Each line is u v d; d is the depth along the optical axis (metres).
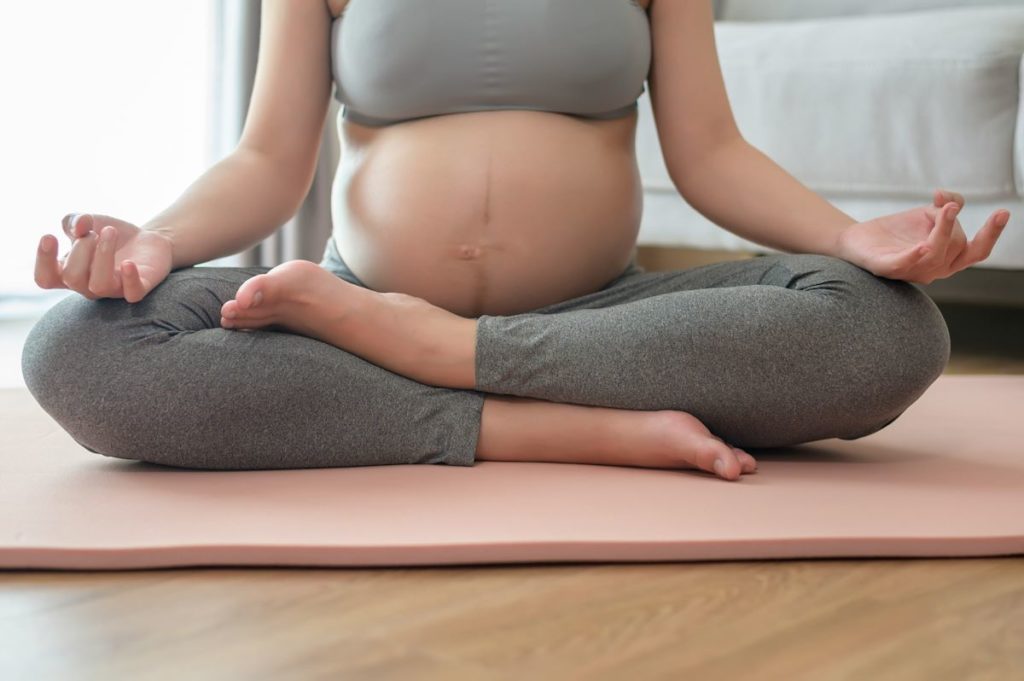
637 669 0.73
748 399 1.19
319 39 1.41
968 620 0.84
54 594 0.87
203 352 1.16
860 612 0.85
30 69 2.52
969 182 2.26
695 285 1.31
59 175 2.57
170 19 2.68
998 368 2.25
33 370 1.18
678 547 0.96
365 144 1.41
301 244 2.71
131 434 1.17
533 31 1.32
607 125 1.40
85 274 1.14
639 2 1.40
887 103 2.34
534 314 1.30
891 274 1.18
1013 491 1.15
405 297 1.23
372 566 0.94
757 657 0.76
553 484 1.13
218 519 1.00
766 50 2.53
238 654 0.75
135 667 0.73
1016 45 2.21
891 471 1.24
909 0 2.85
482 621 0.82
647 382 1.19
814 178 2.46
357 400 1.19
